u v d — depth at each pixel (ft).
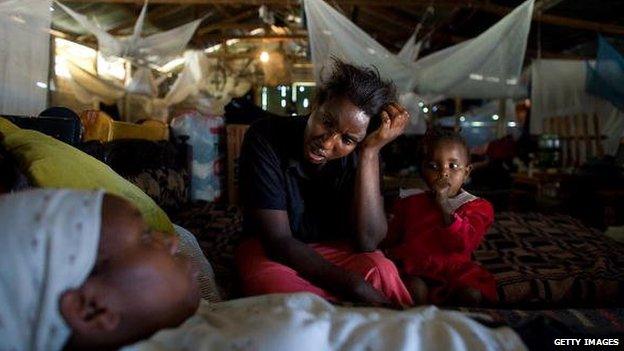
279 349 2.08
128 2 16.85
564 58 20.88
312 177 4.56
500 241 7.28
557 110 21.42
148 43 18.63
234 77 29.60
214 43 27.96
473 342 2.33
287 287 3.85
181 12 22.86
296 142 4.40
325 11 14.93
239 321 2.38
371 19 23.39
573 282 5.45
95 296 2.06
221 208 9.70
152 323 2.21
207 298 3.98
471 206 5.46
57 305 2.02
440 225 5.36
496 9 16.97
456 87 21.07
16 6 8.48
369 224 4.39
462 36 23.29
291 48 29.63
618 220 13.76
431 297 4.99
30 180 3.46
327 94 3.88
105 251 2.18
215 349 2.10
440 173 5.28
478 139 31.60
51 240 2.06
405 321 2.45
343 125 3.77
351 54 17.24
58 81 19.83
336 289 3.86
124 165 7.32
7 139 3.82
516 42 16.21
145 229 2.45
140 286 2.16
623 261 6.29
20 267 2.01
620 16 18.13
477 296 4.85
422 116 23.99
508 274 5.71
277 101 30.40
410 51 18.33
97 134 8.09
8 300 2.01
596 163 15.30
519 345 2.38
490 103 30.01
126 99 24.13
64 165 3.58
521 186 19.20
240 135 12.40
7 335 2.00
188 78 24.14
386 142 4.24
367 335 2.30
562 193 15.90
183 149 11.03
